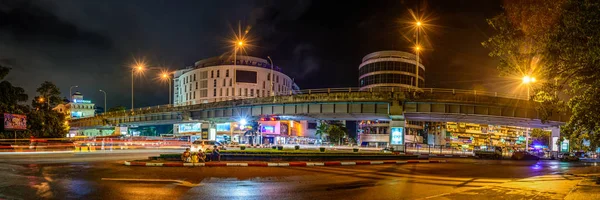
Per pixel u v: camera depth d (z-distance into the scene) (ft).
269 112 167.63
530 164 116.06
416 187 48.08
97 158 93.50
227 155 85.35
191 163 73.20
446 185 50.90
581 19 33.01
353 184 49.83
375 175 63.00
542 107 46.19
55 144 141.18
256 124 285.84
